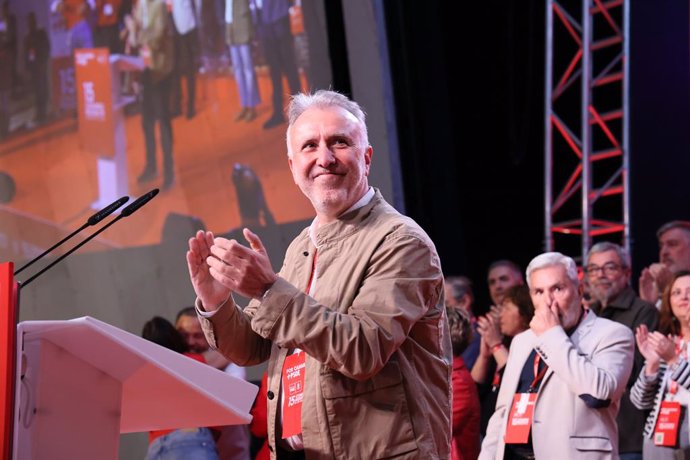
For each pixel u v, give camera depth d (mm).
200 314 2209
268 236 6379
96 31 6977
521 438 3379
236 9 6504
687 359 3570
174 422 1973
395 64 6543
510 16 7176
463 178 7402
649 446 3537
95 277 6898
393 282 1979
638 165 6668
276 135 6367
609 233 6949
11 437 1492
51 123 7086
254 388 1842
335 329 1896
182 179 6676
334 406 1987
